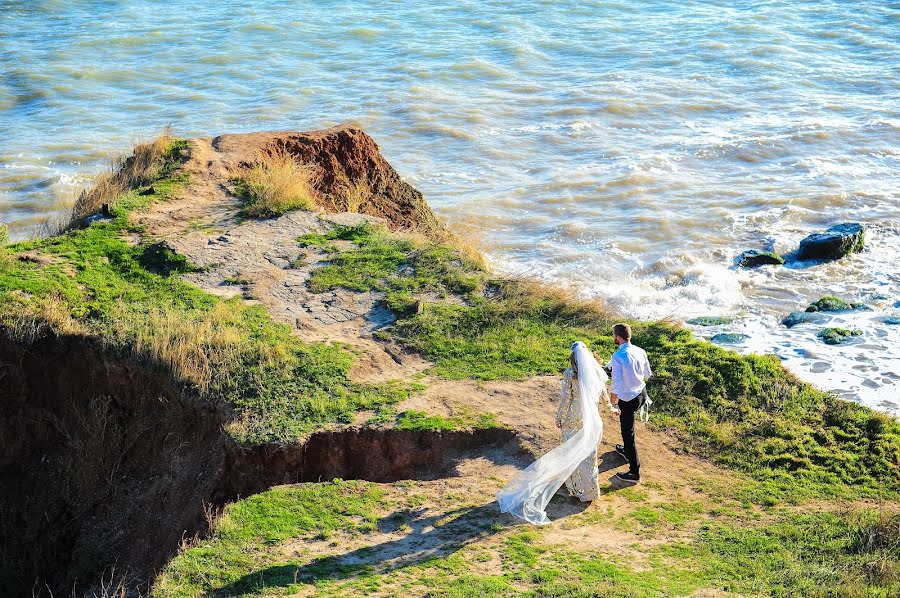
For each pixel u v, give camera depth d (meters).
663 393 11.65
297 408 10.99
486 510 9.30
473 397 11.34
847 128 32.94
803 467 10.41
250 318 12.94
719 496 9.77
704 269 22.70
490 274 14.88
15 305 12.75
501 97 37.47
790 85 38.31
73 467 11.88
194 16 51.53
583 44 45.12
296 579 8.10
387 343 12.62
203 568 8.35
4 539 11.46
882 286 21.53
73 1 54.53
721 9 51.50
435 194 28.14
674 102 36.38
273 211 16.36
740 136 32.62
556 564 8.28
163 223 15.86
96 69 41.16
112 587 10.34
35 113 35.94
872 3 51.03
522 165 30.64
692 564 8.37
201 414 11.33
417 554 8.54
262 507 9.35
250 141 19.34
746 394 11.83
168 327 12.34
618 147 31.94
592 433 9.33
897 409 14.81
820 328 18.81
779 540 8.83
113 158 28.67
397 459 10.49
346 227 16.05
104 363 12.17
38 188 28.50
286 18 50.69
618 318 13.84
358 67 41.81
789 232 24.95
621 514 9.34
